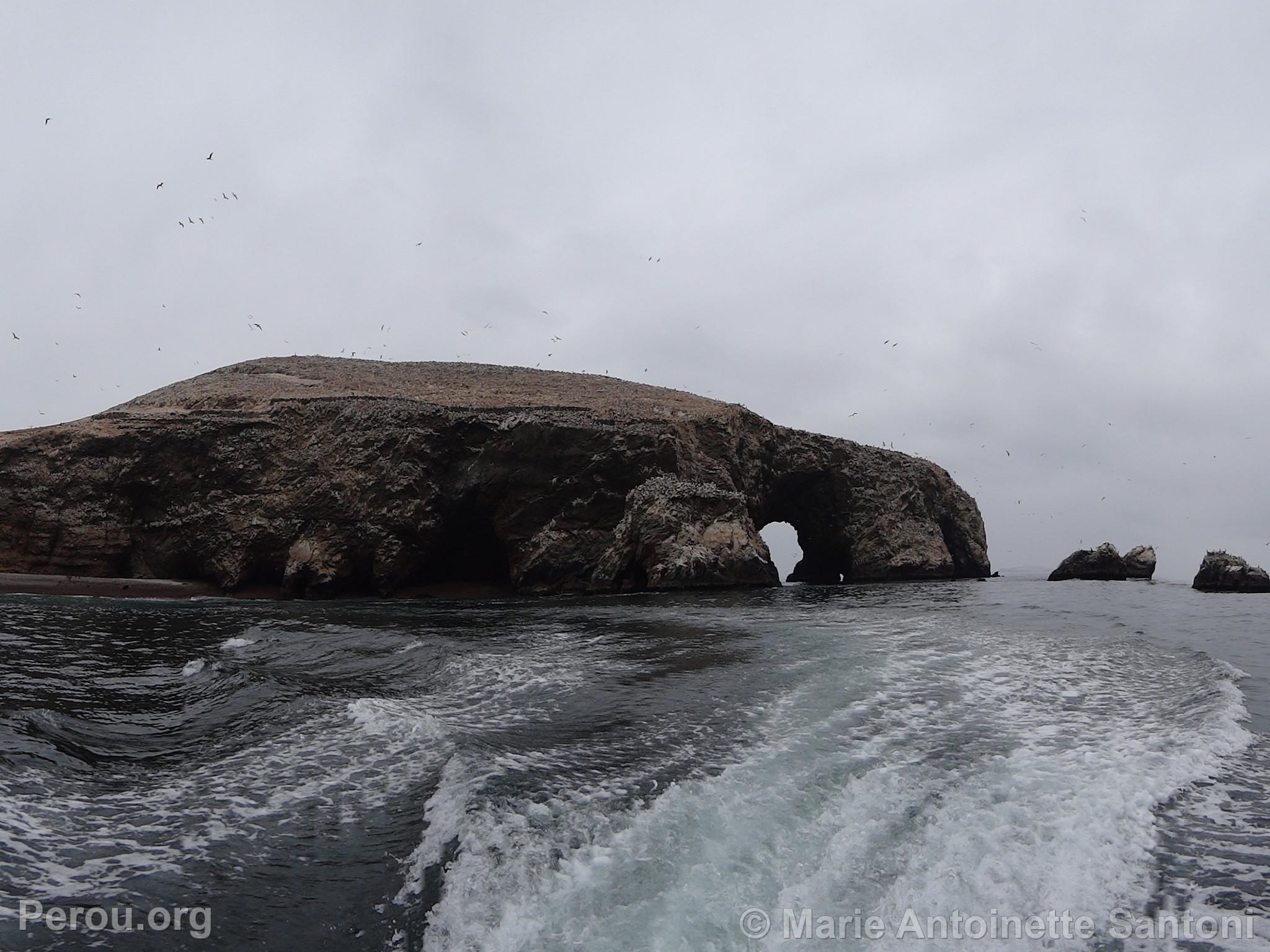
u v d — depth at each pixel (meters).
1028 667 15.45
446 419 40.28
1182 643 18.86
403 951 6.30
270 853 7.72
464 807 8.45
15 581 37.06
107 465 39.66
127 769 9.84
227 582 38.62
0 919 6.39
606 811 8.45
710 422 43.84
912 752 10.25
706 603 28.61
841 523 52.47
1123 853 7.64
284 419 41.28
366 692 13.63
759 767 9.74
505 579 41.91
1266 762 10.04
